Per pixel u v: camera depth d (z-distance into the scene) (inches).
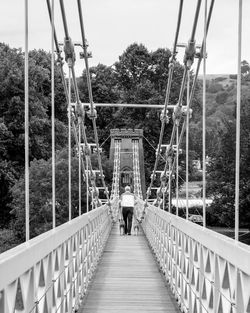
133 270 434.6
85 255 343.9
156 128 2239.2
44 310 179.0
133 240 679.1
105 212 650.8
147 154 2263.8
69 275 253.6
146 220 708.7
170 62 453.1
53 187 246.8
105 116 2285.9
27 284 152.2
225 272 172.4
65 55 385.4
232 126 1523.1
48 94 1581.0
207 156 1808.6
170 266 356.2
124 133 2161.7
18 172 1505.9
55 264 208.7
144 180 2113.7
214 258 190.5
